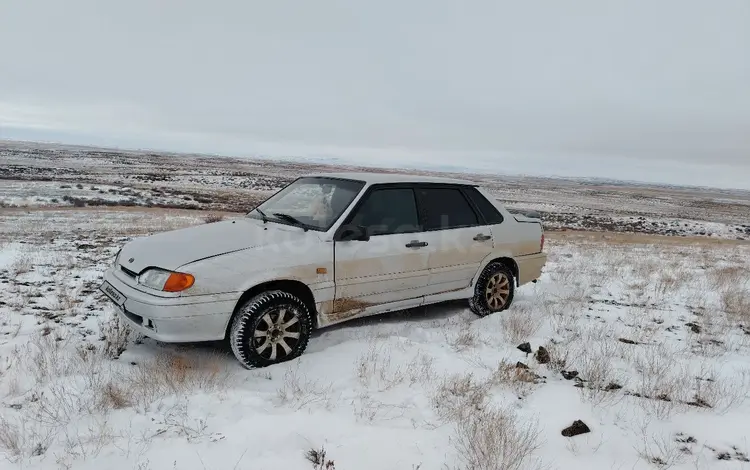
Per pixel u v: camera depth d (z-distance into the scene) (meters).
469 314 5.93
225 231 4.77
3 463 2.70
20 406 3.37
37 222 15.39
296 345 4.34
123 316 4.23
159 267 4.00
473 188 5.97
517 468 2.80
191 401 3.46
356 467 2.78
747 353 4.86
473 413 3.41
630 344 4.97
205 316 3.90
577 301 6.62
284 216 5.06
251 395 3.59
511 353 4.64
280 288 4.38
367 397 3.64
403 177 5.42
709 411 3.55
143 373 3.81
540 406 3.61
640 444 3.15
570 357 4.51
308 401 3.54
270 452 2.89
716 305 6.67
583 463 2.94
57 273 7.39
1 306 5.57
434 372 4.12
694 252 16.05
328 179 5.45
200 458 2.80
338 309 4.70
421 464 2.83
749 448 3.10
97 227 14.59
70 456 2.78
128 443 2.93
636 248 16.69
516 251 6.17
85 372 3.89
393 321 5.53
